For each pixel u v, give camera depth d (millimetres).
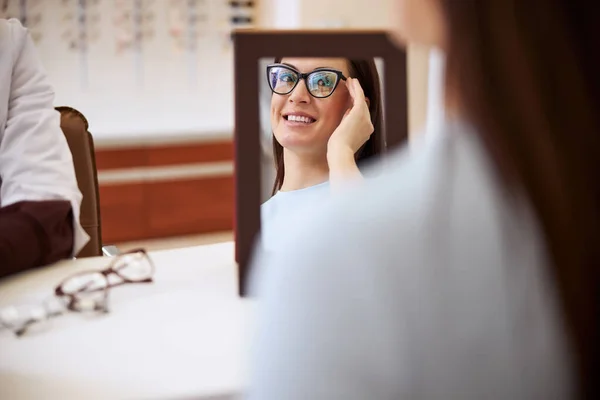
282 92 1226
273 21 4566
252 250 1216
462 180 497
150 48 4527
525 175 459
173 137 4039
